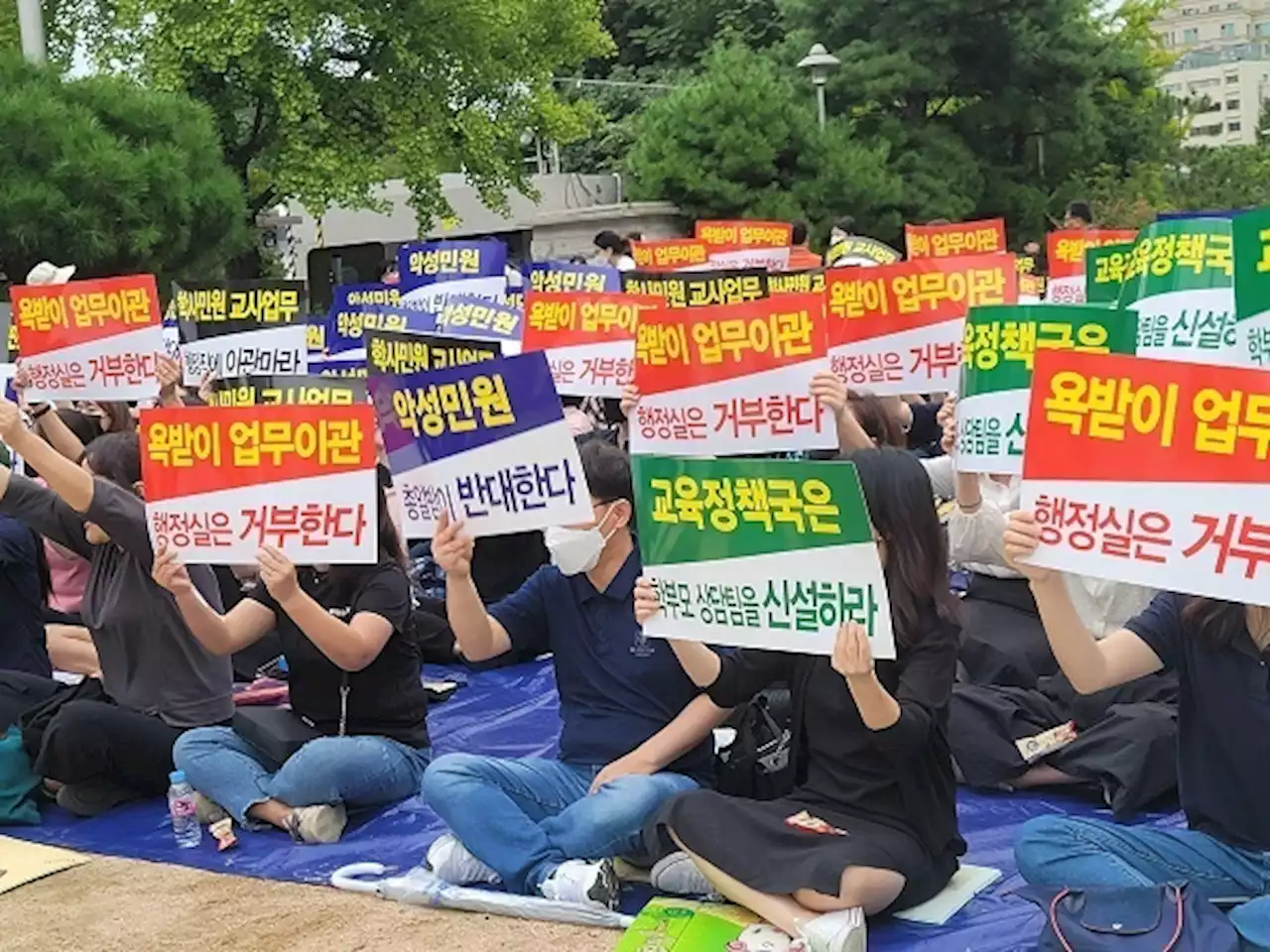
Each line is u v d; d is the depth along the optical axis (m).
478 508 4.62
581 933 4.29
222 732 5.40
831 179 27.06
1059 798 5.18
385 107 21.78
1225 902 3.83
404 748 5.32
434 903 4.55
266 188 22.77
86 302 7.91
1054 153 31.95
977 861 4.66
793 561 3.83
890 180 27.72
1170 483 3.45
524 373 4.47
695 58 43.00
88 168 13.50
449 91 22.69
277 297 9.05
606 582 4.77
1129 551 3.50
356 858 4.98
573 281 10.30
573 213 29.06
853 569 3.75
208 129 15.73
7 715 5.74
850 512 3.71
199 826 5.32
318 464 4.82
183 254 15.10
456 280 10.41
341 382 6.13
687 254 13.41
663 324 6.61
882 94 29.92
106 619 5.61
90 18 23.78
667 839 4.28
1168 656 3.81
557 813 4.70
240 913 4.61
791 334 6.45
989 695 5.38
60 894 4.86
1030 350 5.45
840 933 3.78
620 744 4.72
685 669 4.44
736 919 4.05
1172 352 6.46
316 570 5.28
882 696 3.82
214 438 4.86
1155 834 3.93
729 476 3.86
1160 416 3.44
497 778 4.64
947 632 4.08
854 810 4.11
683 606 4.04
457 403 4.56
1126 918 3.61
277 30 20.69
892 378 7.10
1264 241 5.27
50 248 13.54
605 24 43.88
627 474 4.70
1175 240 6.45
